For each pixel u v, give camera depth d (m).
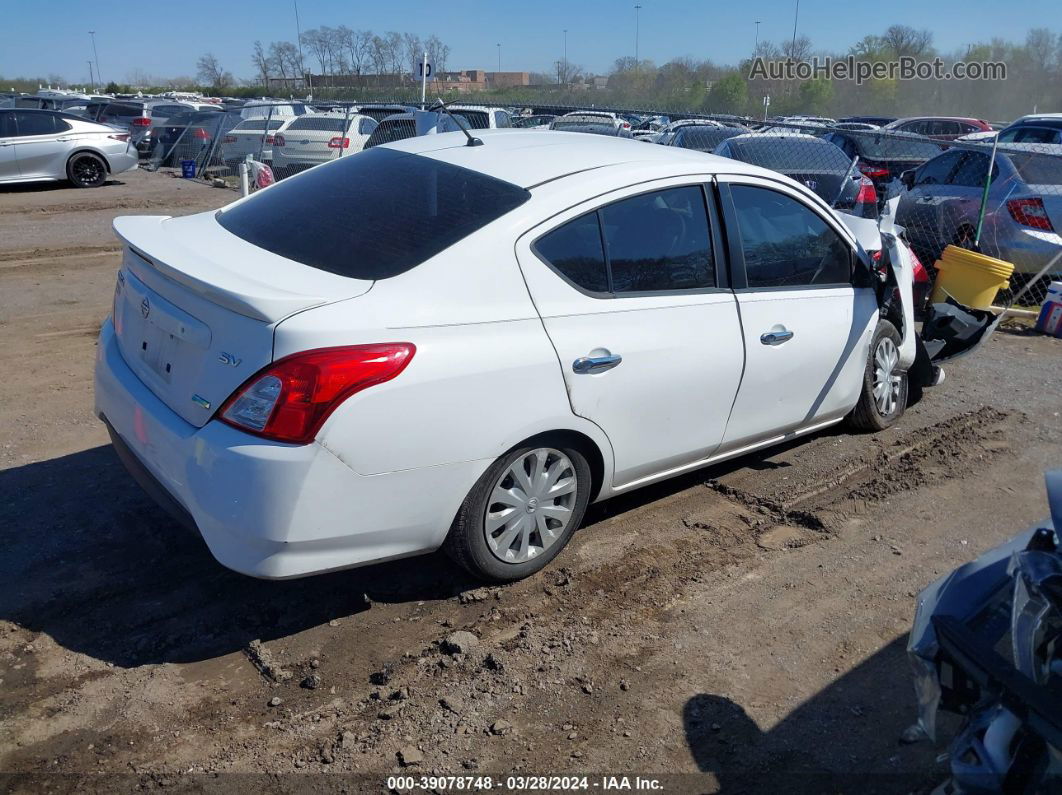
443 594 3.69
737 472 4.93
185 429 3.10
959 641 2.26
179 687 3.08
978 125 23.38
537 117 19.66
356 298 3.07
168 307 3.29
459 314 3.23
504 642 3.38
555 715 3.01
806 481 4.84
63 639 3.29
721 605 3.68
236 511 2.94
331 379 2.91
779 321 4.34
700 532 4.27
